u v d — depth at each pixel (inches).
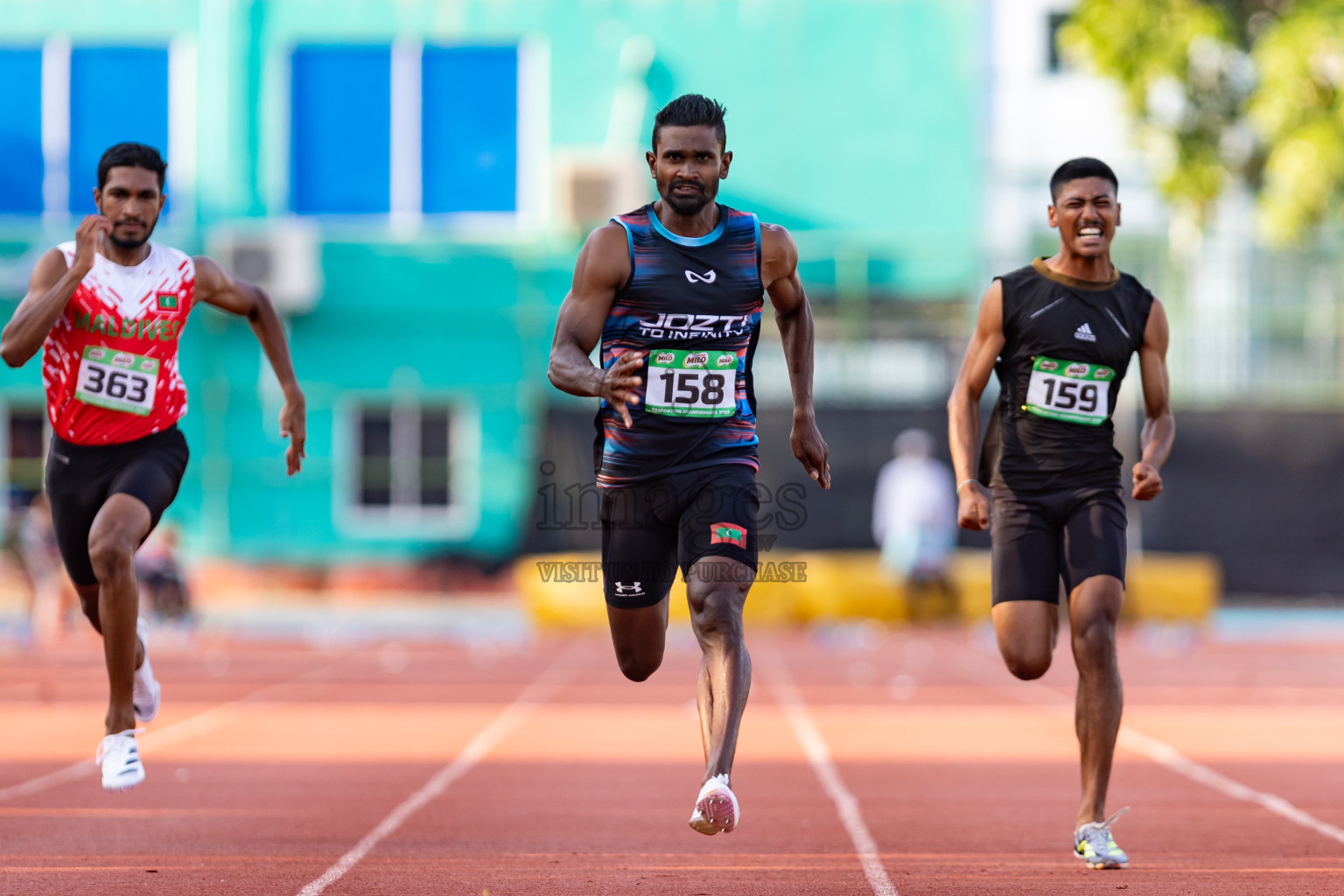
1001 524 697.0
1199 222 2711.6
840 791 900.0
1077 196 687.1
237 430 2881.4
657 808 826.8
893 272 2869.1
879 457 2741.1
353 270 2913.4
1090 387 687.7
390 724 1268.5
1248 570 2738.7
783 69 2925.7
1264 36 2650.1
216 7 2910.9
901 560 2364.7
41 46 2903.5
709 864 661.3
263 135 2913.4
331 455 2896.2
